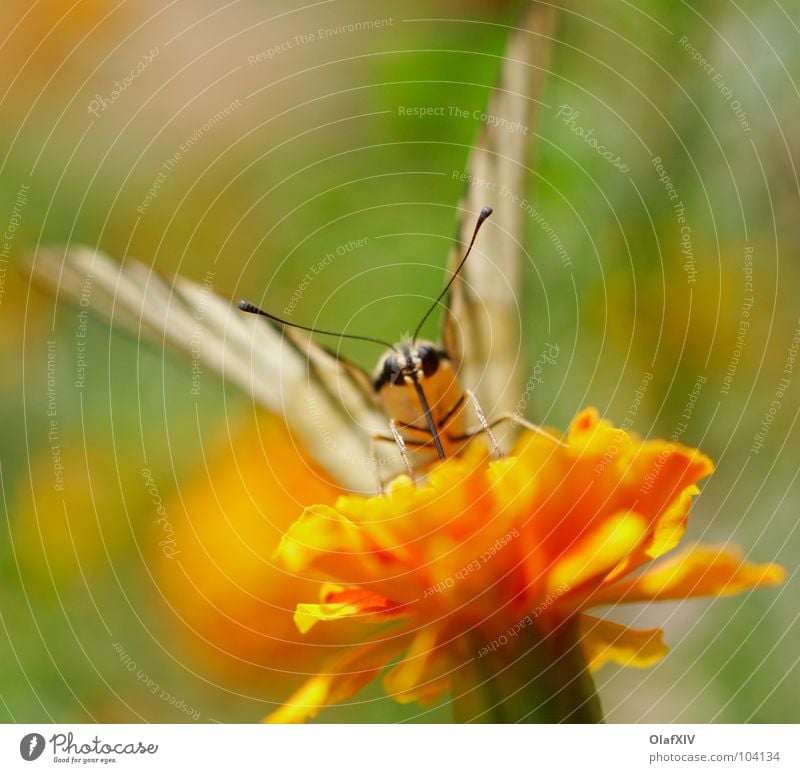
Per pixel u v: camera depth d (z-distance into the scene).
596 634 0.25
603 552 0.25
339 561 0.25
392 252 0.29
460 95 0.29
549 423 0.28
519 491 0.25
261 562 0.28
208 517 0.28
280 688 0.28
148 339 0.27
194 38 0.30
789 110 0.28
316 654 0.28
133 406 0.29
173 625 0.28
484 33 0.29
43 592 0.28
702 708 0.28
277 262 0.29
